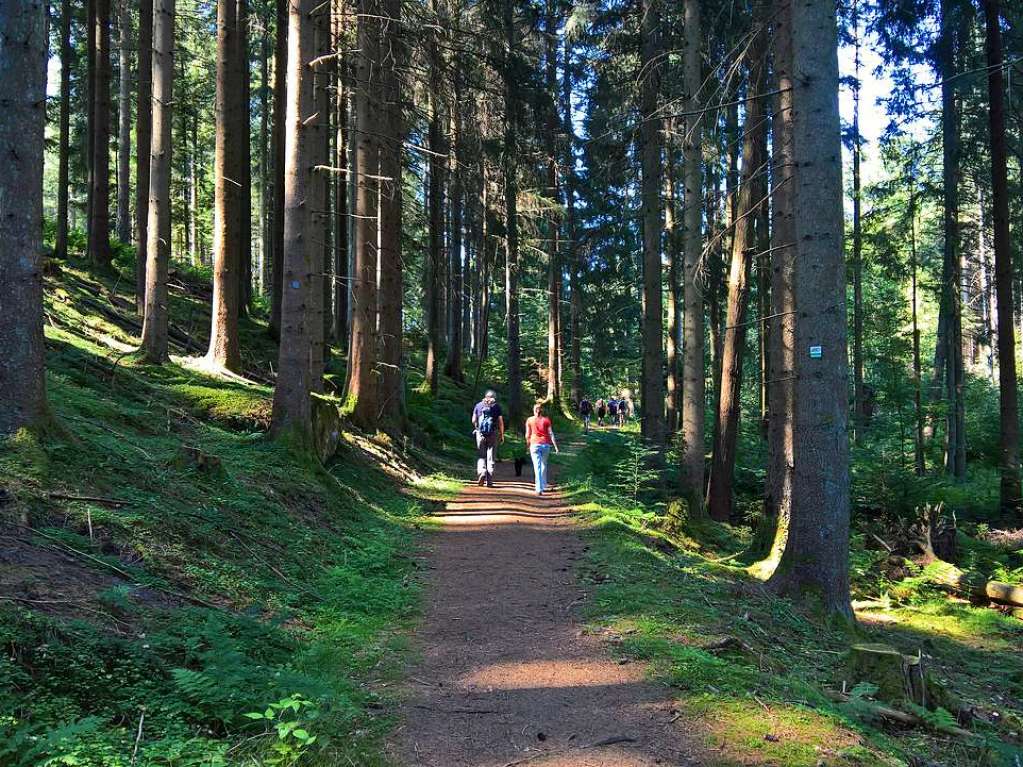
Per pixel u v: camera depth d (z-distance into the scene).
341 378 19.31
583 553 8.98
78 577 4.68
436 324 25.45
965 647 8.47
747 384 31.84
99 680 3.61
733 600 7.27
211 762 3.12
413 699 4.43
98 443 6.90
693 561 9.65
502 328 44.19
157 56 11.96
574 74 23.70
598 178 18.78
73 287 15.71
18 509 5.05
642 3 15.42
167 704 3.56
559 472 18.05
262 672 4.17
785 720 4.18
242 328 19.19
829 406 7.59
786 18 10.81
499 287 36.62
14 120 5.96
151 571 5.32
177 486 7.03
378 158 15.62
